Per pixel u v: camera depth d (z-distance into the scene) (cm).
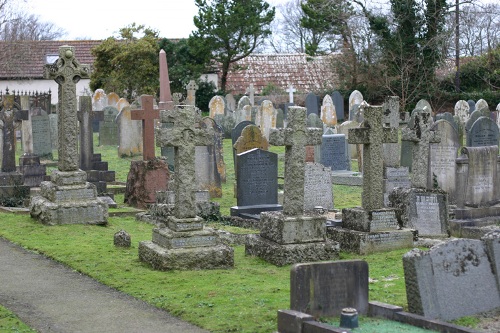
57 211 1736
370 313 973
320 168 2041
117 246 1496
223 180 2658
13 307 1093
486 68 5456
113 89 5244
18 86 5809
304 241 1381
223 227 1814
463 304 1003
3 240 1587
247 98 4406
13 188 2106
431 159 2020
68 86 1770
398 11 5081
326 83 5772
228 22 5481
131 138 3247
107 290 1180
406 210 1656
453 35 5344
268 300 1075
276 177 1981
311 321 891
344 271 957
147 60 5288
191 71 5466
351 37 5344
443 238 1620
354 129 1508
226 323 983
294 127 1388
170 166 2634
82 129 2423
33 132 3038
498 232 1059
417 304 971
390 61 5141
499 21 6494
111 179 2564
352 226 1520
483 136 2397
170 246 1304
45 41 6125
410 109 5106
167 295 1128
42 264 1366
